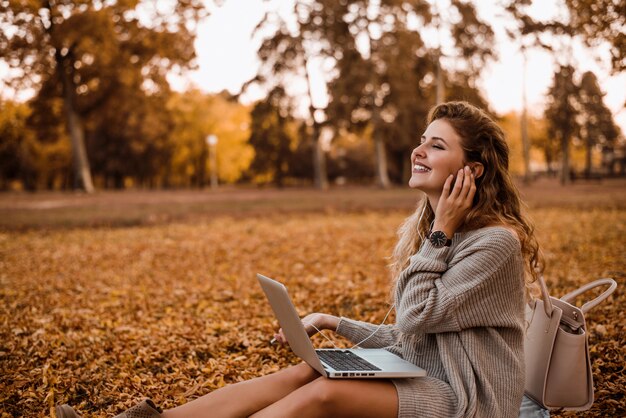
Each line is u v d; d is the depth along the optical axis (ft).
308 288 23.65
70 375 13.65
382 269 27.43
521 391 6.97
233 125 172.35
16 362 14.66
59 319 19.48
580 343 8.08
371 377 6.79
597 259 26.61
